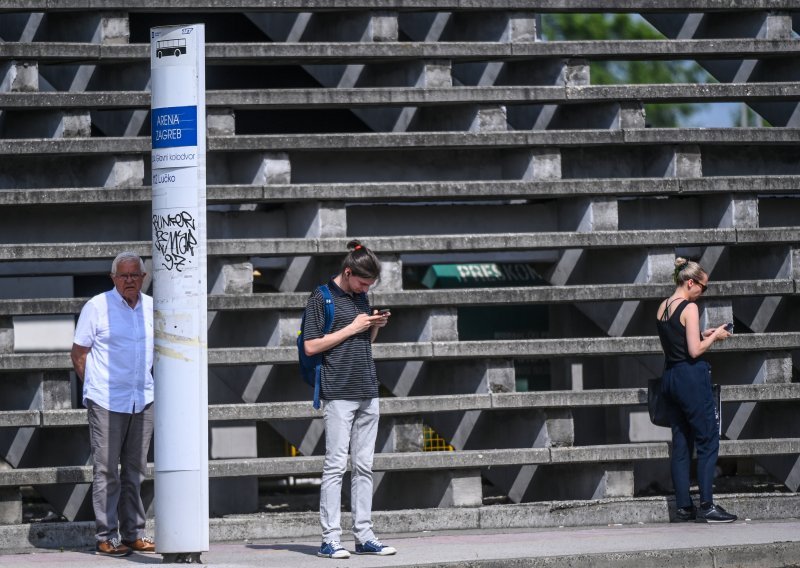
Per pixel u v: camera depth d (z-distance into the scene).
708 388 26.91
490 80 31.73
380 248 28.36
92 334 24.11
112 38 29.09
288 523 26.38
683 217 31.22
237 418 26.81
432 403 27.69
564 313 37.16
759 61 32.69
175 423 21.30
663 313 27.23
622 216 31.09
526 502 28.75
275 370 28.66
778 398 29.00
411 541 24.69
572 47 30.39
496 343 28.20
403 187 28.70
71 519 26.91
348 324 22.58
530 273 48.62
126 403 24.16
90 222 28.92
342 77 31.09
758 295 29.58
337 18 30.86
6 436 27.28
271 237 29.70
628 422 36.12
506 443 29.16
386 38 30.00
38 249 27.08
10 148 27.45
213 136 28.50
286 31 30.86
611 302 30.31
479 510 27.19
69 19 29.58
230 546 24.84
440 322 28.25
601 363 36.84
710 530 25.55
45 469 25.91
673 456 27.58
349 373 22.50
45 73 29.61
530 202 31.20
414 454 27.30
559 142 29.58
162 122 21.41
